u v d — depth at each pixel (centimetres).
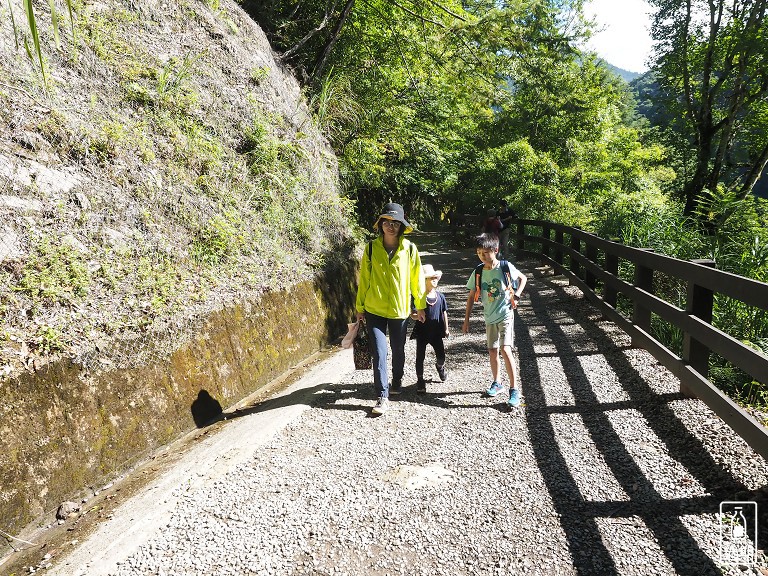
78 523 287
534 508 276
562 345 569
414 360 566
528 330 644
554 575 226
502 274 417
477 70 1209
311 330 614
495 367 433
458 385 476
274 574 237
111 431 335
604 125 2066
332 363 561
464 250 1725
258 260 559
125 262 407
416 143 1836
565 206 1602
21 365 295
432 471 321
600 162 1947
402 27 1299
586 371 478
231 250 526
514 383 412
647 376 439
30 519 278
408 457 342
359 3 1223
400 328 441
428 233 2350
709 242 675
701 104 1883
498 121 2114
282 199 670
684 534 242
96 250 392
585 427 366
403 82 1445
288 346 555
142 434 356
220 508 293
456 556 243
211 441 378
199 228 504
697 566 222
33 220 366
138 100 533
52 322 328
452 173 2234
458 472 319
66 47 492
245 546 258
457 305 836
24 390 291
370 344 433
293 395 466
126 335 366
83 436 316
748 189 1780
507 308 419
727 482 277
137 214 448
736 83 1736
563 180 1794
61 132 424
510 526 262
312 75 1067
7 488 271
